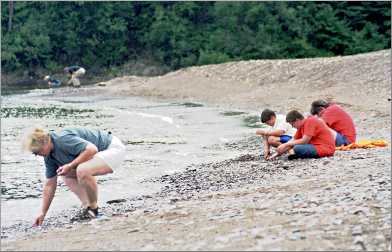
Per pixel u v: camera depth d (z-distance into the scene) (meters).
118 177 22.34
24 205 18.53
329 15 113.50
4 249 11.75
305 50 112.06
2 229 15.26
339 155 20.83
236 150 28.31
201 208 13.68
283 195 14.12
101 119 44.34
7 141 33.09
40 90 76.00
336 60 62.75
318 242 10.12
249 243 10.31
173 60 119.56
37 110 51.75
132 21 125.00
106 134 15.21
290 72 63.28
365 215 11.41
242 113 46.97
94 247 11.13
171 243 10.84
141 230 12.20
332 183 15.09
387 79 52.94
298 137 21.27
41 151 14.44
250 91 60.38
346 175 16.25
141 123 41.38
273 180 17.73
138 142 32.03
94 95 67.56
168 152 28.31
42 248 11.51
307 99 50.38
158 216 13.38
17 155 28.30
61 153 14.56
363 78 54.81
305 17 114.62
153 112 49.19
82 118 45.19
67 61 123.38
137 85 72.25
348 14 116.31
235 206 13.41
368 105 42.12
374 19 117.31
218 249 10.14
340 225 10.95
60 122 42.59
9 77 117.44
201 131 36.38
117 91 69.81
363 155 20.33
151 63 120.88
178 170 23.41
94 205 14.88
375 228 10.66
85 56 122.81
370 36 115.62
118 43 123.12
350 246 9.90
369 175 15.62
